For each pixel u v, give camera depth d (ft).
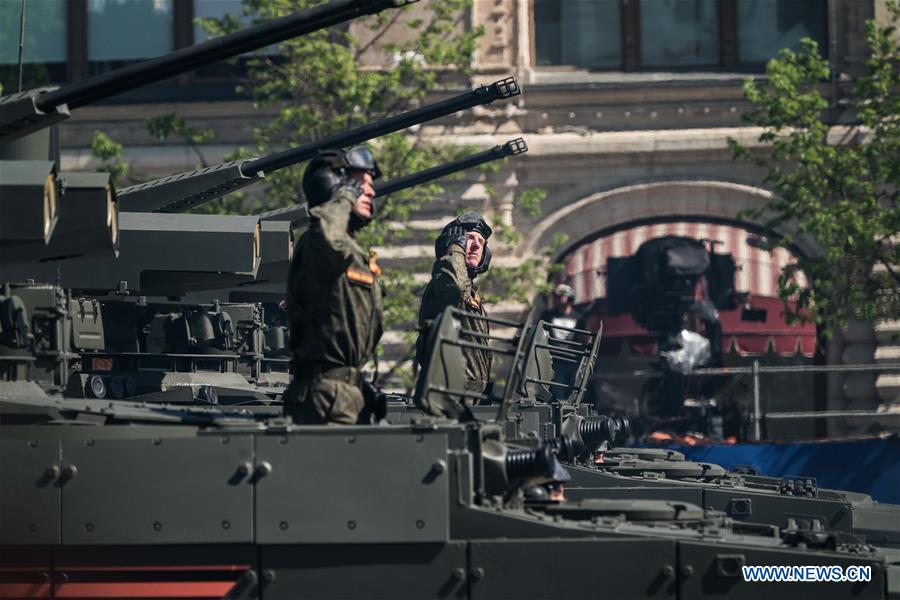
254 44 96.27
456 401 87.71
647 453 140.97
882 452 204.54
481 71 297.53
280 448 76.74
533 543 76.28
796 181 255.91
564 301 276.21
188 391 136.15
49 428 79.56
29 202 79.30
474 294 136.87
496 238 275.80
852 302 252.42
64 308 99.04
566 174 299.58
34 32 311.06
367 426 77.56
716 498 110.32
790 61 260.62
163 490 76.95
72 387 119.24
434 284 133.18
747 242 297.74
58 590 77.61
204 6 311.06
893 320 264.11
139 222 118.32
